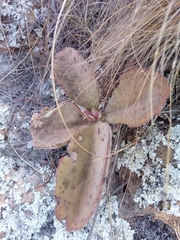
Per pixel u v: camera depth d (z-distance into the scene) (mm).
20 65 329
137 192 256
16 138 297
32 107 309
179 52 265
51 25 324
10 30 333
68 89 259
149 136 266
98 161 230
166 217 246
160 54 247
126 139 276
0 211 271
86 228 265
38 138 249
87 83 260
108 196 262
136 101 236
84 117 253
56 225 269
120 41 248
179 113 271
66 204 227
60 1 325
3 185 280
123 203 262
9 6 333
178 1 235
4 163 288
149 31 250
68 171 230
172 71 244
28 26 332
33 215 273
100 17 293
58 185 227
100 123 243
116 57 270
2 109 307
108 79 283
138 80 240
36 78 323
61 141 245
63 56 259
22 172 287
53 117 255
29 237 266
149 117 222
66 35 320
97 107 259
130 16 263
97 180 225
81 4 319
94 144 238
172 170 247
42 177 287
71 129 254
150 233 254
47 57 318
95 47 291
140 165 261
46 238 266
